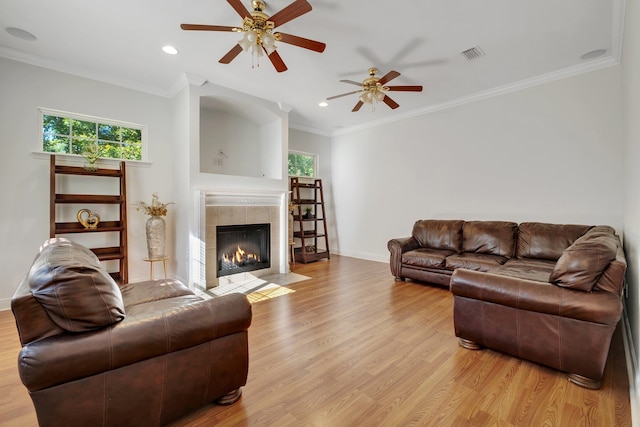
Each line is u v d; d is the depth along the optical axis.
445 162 4.79
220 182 4.09
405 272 4.14
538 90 3.83
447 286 3.78
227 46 3.04
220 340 1.57
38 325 1.17
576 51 3.13
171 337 1.39
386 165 5.66
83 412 1.20
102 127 3.78
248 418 1.52
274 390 1.75
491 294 2.06
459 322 2.25
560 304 1.79
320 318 2.85
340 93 4.34
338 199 6.59
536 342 1.91
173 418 1.44
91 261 1.61
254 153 5.17
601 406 1.58
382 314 2.95
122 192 3.62
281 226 4.75
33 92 3.24
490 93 4.22
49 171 3.33
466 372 1.93
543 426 1.44
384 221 5.73
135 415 1.32
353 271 4.88
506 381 1.82
